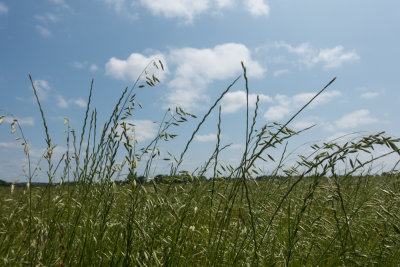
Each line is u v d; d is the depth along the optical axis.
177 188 2.94
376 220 3.30
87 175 2.95
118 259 2.49
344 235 2.93
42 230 2.31
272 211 3.36
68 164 3.09
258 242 3.04
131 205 2.53
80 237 2.80
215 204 3.19
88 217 2.79
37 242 2.31
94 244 2.74
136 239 2.58
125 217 2.55
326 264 3.18
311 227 2.94
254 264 2.77
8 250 2.74
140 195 2.52
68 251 2.61
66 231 2.75
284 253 3.18
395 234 2.95
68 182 3.14
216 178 2.92
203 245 3.10
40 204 2.99
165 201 2.66
